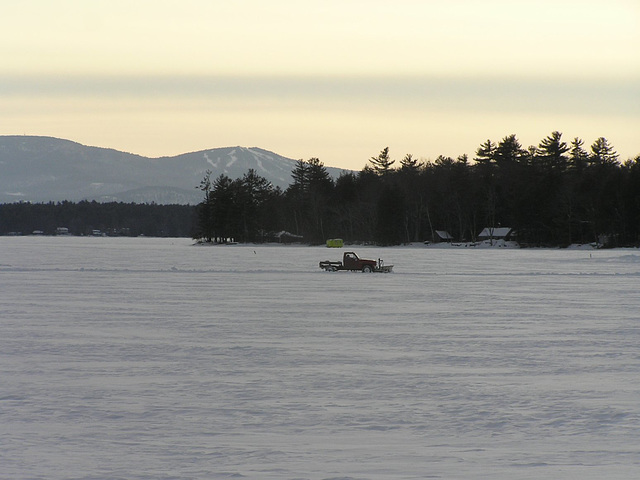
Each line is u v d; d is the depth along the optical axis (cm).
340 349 5519
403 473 2748
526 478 2694
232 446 3108
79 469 2791
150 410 3703
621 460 2934
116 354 5259
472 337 6153
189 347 5578
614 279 13888
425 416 3616
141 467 2814
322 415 3625
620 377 4538
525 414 3659
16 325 6788
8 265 19262
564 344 5794
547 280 13612
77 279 13262
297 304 8850
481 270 17350
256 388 4203
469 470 2791
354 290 11050
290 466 2830
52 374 4562
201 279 13462
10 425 3428
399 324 6994
